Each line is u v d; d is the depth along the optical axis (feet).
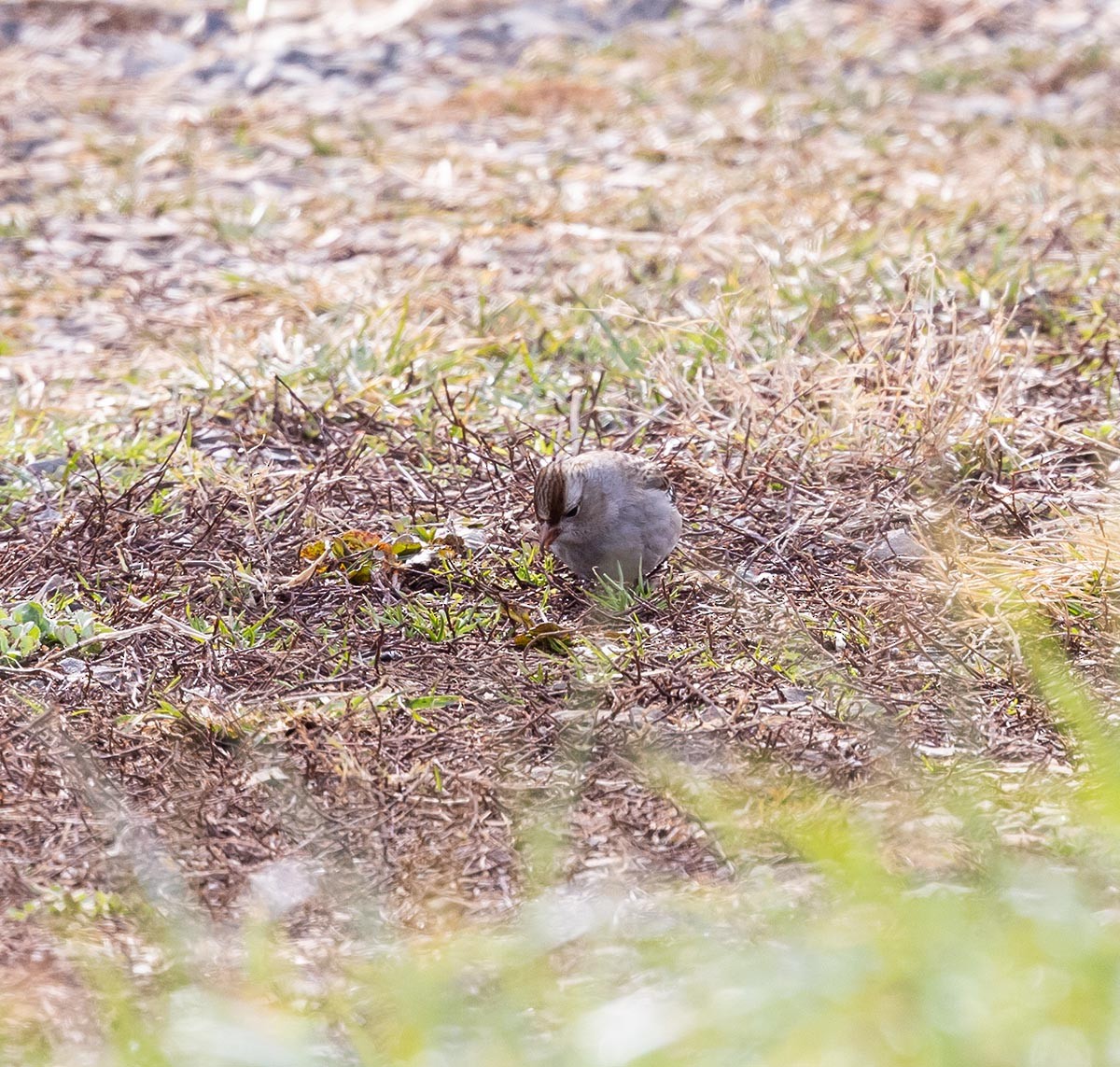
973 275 55.52
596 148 75.87
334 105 82.53
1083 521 38.75
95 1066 22.50
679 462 42.75
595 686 32.78
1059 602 35.78
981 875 26.12
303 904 26.66
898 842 27.14
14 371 52.24
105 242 64.90
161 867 27.48
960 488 41.91
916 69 85.76
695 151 74.64
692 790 29.01
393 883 27.14
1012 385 46.19
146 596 37.17
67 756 30.48
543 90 83.15
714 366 46.14
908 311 51.16
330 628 35.99
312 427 46.19
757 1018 21.34
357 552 38.47
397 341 50.34
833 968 21.95
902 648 34.60
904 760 30.27
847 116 79.20
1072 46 88.48
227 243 64.69
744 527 40.14
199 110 81.30
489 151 75.87
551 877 26.89
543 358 51.16
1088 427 45.06
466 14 94.32
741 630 35.53
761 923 25.35
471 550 39.27
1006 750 30.76
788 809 28.40
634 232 63.87
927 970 21.45
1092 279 55.47
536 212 66.54
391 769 30.17
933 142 74.54
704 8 95.30
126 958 25.20
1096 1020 20.43
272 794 29.43
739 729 31.27
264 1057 22.30
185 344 53.47
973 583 36.42
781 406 44.62
